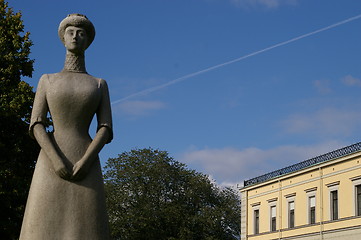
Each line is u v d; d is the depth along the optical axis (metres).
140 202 52.53
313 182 41.34
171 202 55.19
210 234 55.69
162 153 55.44
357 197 37.09
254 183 49.69
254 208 49.03
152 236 51.50
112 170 54.09
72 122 5.44
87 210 5.24
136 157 54.34
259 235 47.44
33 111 5.46
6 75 22.53
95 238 5.22
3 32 23.22
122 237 51.12
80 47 5.62
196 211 57.09
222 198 58.69
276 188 45.97
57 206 5.19
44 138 5.32
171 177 55.34
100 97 5.54
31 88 22.16
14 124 21.36
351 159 37.81
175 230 54.03
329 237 38.84
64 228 5.16
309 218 41.41
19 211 20.53
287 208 44.25
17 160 21.53
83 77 5.56
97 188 5.32
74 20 5.64
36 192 5.23
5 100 21.44
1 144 20.66
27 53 23.19
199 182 56.75
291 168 44.78
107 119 5.52
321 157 41.22
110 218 51.66
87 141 5.45
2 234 20.47
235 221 57.66
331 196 39.56
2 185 20.38
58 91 5.42
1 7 23.84
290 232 43.25
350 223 37.06
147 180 54.12
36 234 5.12
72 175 5.23
